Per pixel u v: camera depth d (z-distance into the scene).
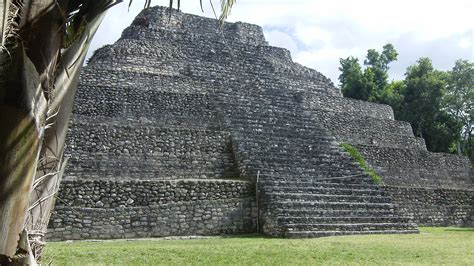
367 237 14.81
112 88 20.34
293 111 23.59
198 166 18.81
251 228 16.56
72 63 3.95
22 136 3.43
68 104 3.97
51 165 3.90
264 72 26.91
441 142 41.47
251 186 17.08
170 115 20.75
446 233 17.61
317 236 15.15
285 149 20.30
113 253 10.00
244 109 22.45
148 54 24.34
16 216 3.40
